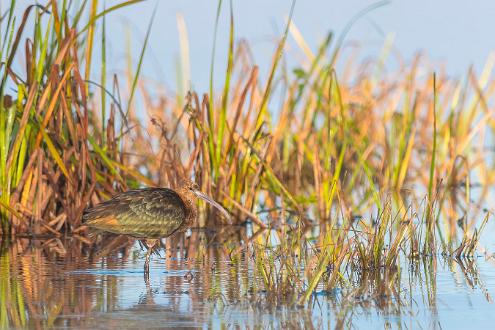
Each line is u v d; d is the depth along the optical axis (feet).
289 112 84.28
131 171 72.64
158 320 45.16
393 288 52.24
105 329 43.42
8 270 57.16
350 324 44.73
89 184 71.26
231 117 82.69
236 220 75.77
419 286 53.06
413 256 61.57
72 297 49.90
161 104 97.71
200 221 74.90
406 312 47.14
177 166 74.38
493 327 44.21
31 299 49.37
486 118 91.50
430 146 93.09
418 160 97.91
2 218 69.00
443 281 54.44
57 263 59.77
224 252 64.75
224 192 74.84
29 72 68.85
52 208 70.79
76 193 69.87
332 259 57.16
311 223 74.38
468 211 75.46
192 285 53.26
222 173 75.05
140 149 87.71
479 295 50.83
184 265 59.77
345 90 96.22
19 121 68.49
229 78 73.77
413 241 62.13
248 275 56.24
